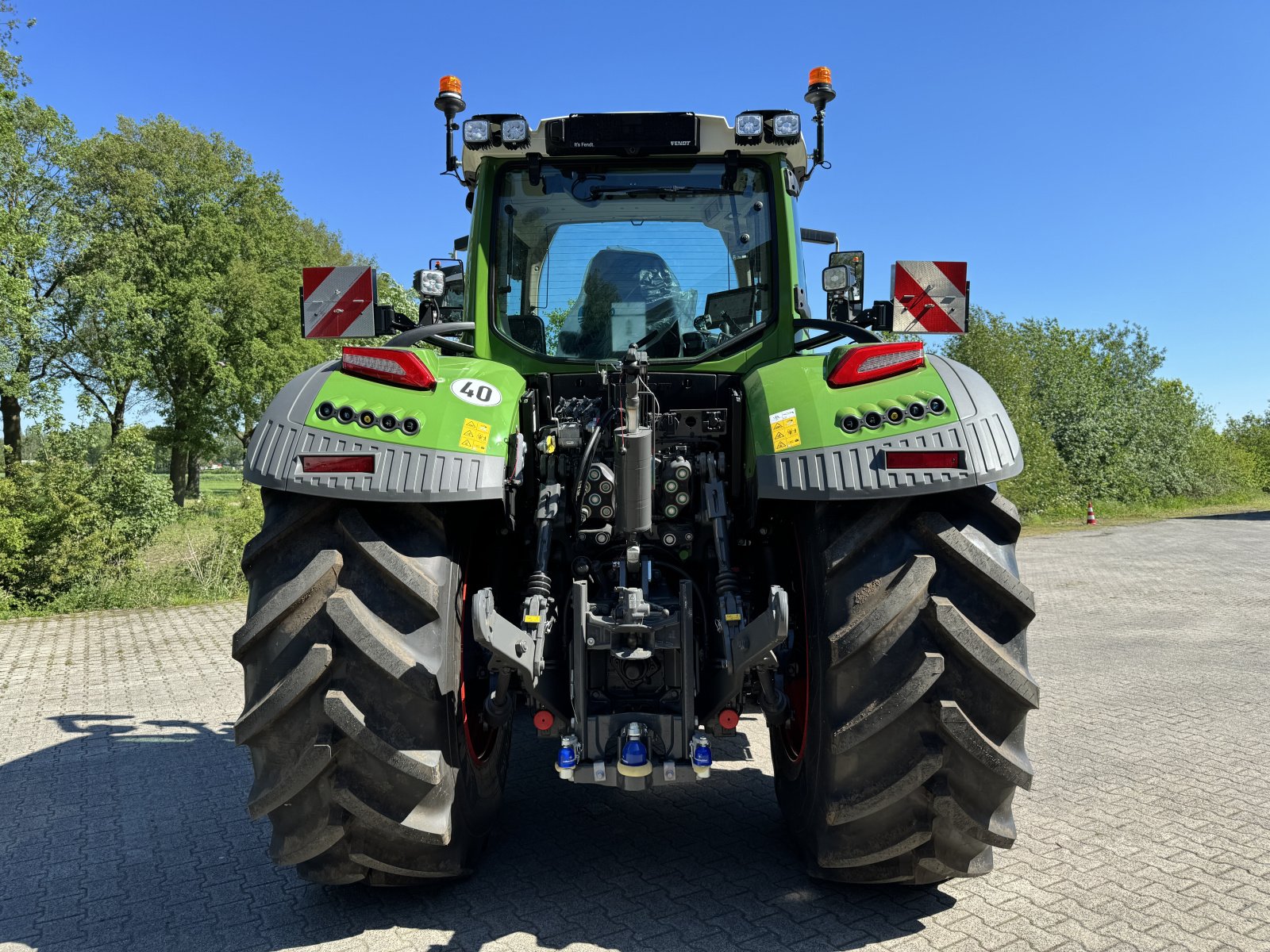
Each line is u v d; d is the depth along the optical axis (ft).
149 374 114.32
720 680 9.12
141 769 14.57
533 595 8.94
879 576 8.00
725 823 11.55
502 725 9.21
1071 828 11.34
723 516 9.42
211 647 26.25
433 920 8.93
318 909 9.31
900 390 8.41
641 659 8.93
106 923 9.11
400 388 8.58
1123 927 8.68
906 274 11.46
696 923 8.77
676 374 10.93
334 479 7.96
